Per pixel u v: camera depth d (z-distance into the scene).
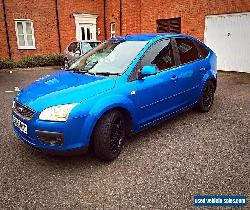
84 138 3.31
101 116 3.48
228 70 11.98
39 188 3.10
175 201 2.86
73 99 3.29
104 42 4.93
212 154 3.90
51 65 17.16
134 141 4.36
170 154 3.90
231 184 3.14
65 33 18.22
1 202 2.86
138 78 3.96
